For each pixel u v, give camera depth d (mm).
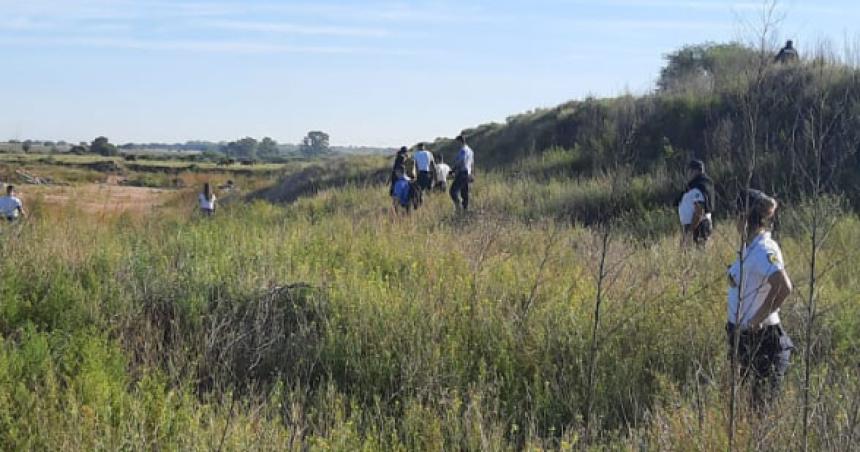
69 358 6168
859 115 15969
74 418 5051
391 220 13914
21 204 13766
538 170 24812
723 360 6160
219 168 88125
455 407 5551
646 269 8805
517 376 6461
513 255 9883
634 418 5789
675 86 27016
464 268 8727
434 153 34906
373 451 5070
